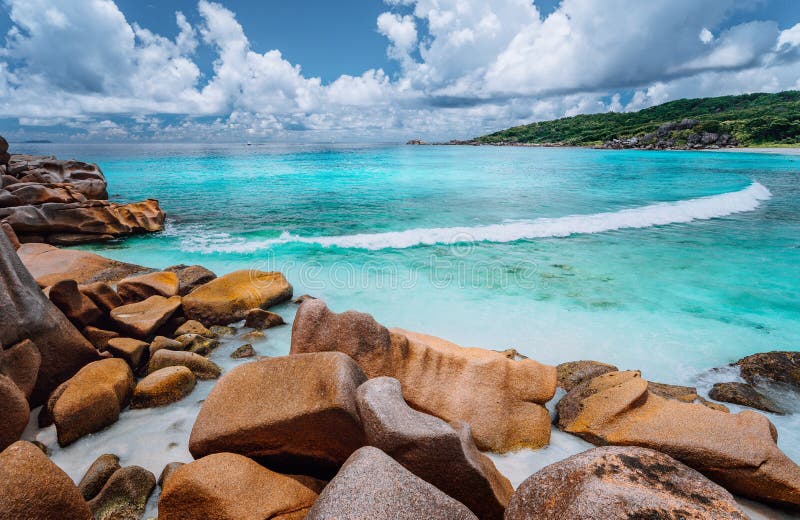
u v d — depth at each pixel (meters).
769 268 11.62
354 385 4.12
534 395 5.32
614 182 29.52
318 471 4.18
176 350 6.88
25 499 3.03
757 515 4.08
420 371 5.34
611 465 3.02
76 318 7.00
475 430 4.96
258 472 3.69
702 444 4.37
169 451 4.83
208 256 12.77
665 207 19.81
